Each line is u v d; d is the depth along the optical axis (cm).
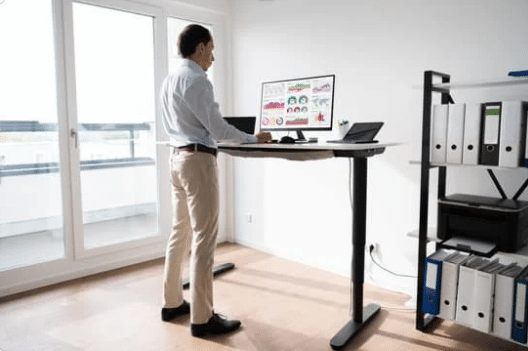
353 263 215
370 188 273
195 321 205
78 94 287
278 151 206
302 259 319
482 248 187
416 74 245
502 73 214
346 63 278
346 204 286
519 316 178
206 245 202
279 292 263
